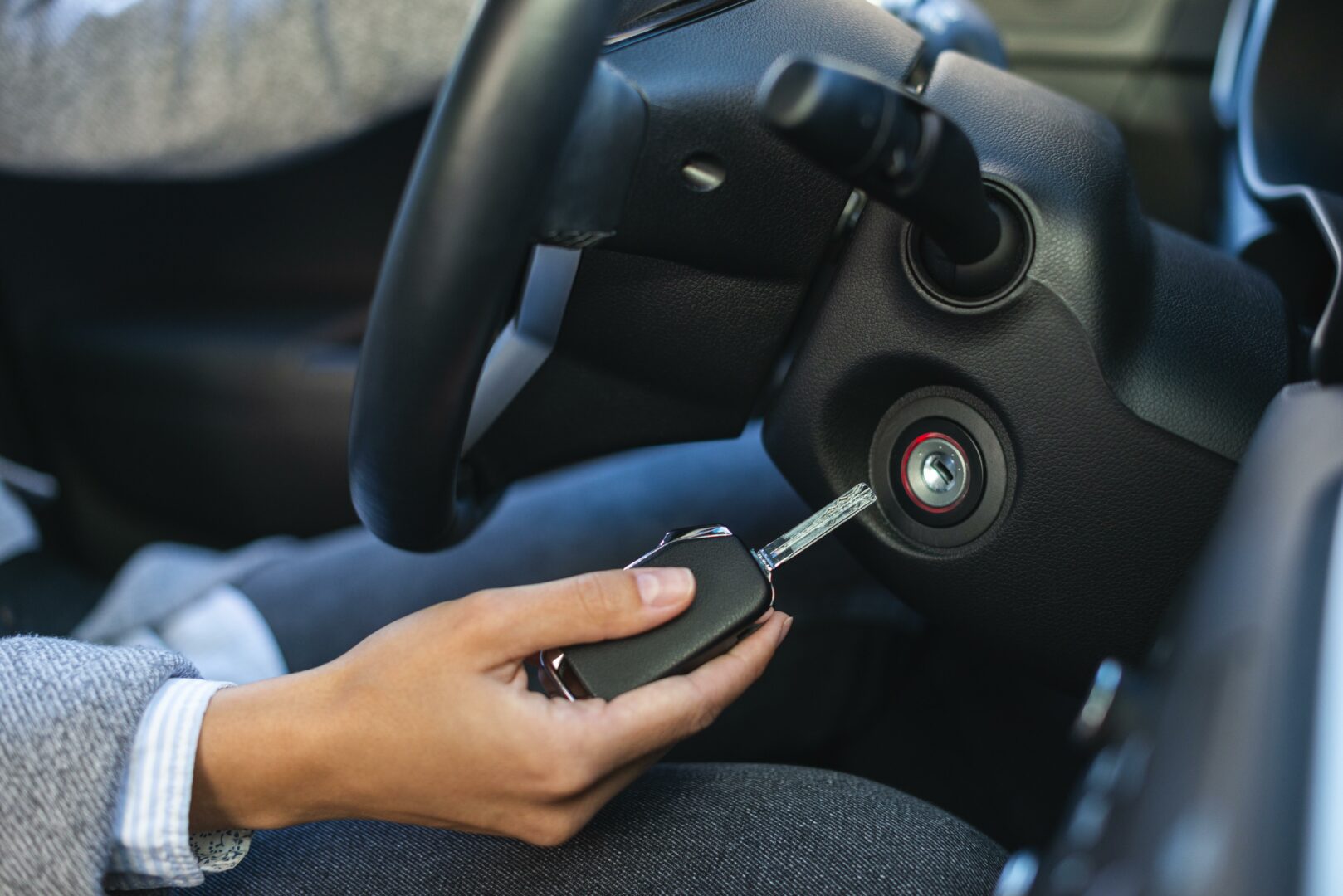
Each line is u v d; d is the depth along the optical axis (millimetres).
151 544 1112
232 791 437
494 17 366
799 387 558
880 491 555
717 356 566
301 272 1021
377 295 410
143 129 903
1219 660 258
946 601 549
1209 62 1246
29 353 1075
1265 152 801
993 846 495
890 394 549
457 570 748
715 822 471
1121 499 504
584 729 411
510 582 736
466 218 374
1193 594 314
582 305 546
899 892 443
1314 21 816
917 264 513
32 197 1021
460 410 433
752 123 494
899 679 862
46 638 471
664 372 577
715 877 446
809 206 515
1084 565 518
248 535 1068
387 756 417
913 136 371
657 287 541
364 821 496
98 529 1118
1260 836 212
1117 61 1273
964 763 875
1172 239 598
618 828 470
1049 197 493
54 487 1123
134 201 1018
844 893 441
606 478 810
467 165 367
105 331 1040
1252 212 838
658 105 480
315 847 484
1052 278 490
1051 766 861
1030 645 544
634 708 421
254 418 1000
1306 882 205
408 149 960
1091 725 314
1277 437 360
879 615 790
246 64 876
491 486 619
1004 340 502
